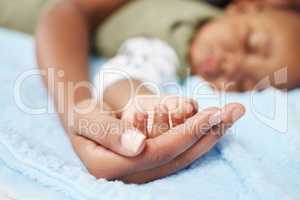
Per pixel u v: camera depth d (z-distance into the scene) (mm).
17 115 728
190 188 548
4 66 910
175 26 1052
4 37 1058
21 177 578
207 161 608
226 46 979
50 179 553
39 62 829
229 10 1171
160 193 521
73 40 897
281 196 518
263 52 970
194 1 1205
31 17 1171
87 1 1058
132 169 551
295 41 989
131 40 1016
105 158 556
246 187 554
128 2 1179
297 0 1179
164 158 547
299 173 601
